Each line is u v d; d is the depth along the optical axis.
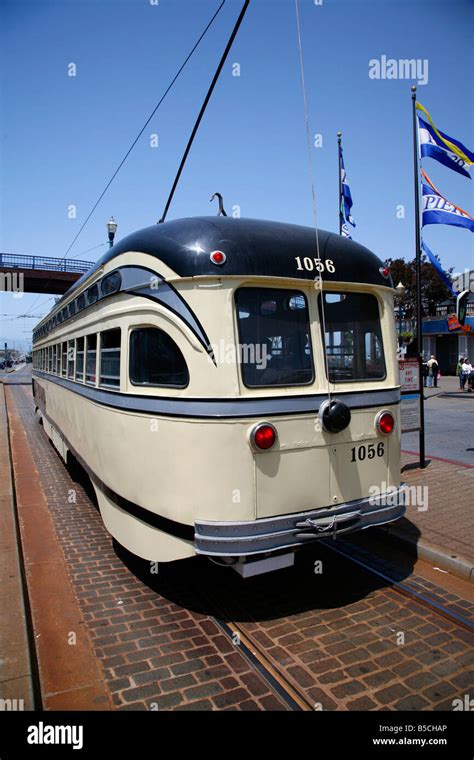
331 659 3.45
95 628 3.89
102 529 6.18
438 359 34.28
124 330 4.39
